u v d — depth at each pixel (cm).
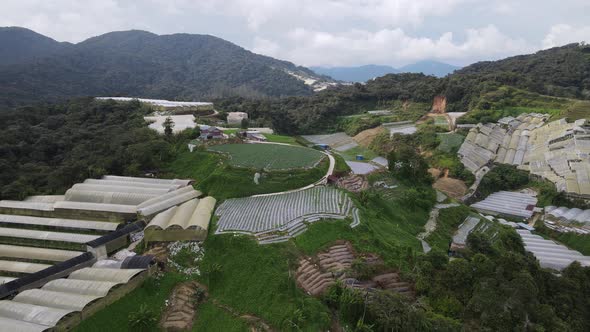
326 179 7281
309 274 4197
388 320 3381
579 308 3959
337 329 3534
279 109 16212
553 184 8506
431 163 10312
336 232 5009
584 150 9050
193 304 3956
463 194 8762
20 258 5100
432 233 6300
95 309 3609
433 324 3369
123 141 8444
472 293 3828
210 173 7094
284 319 3516
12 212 6247
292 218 5331
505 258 4106
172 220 5066
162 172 7569
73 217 6006
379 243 4934
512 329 3397
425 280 4094
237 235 4791
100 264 4391
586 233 6712
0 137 8656
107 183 6850
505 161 10281
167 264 4516
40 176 7375
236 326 3578
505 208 8206
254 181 6662
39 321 3275
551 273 4438
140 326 3588
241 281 4131
